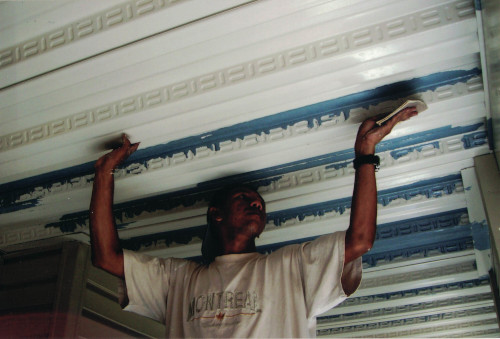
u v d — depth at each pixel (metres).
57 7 2.40
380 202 3.18
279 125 2.81
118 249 2.69
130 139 2.87
